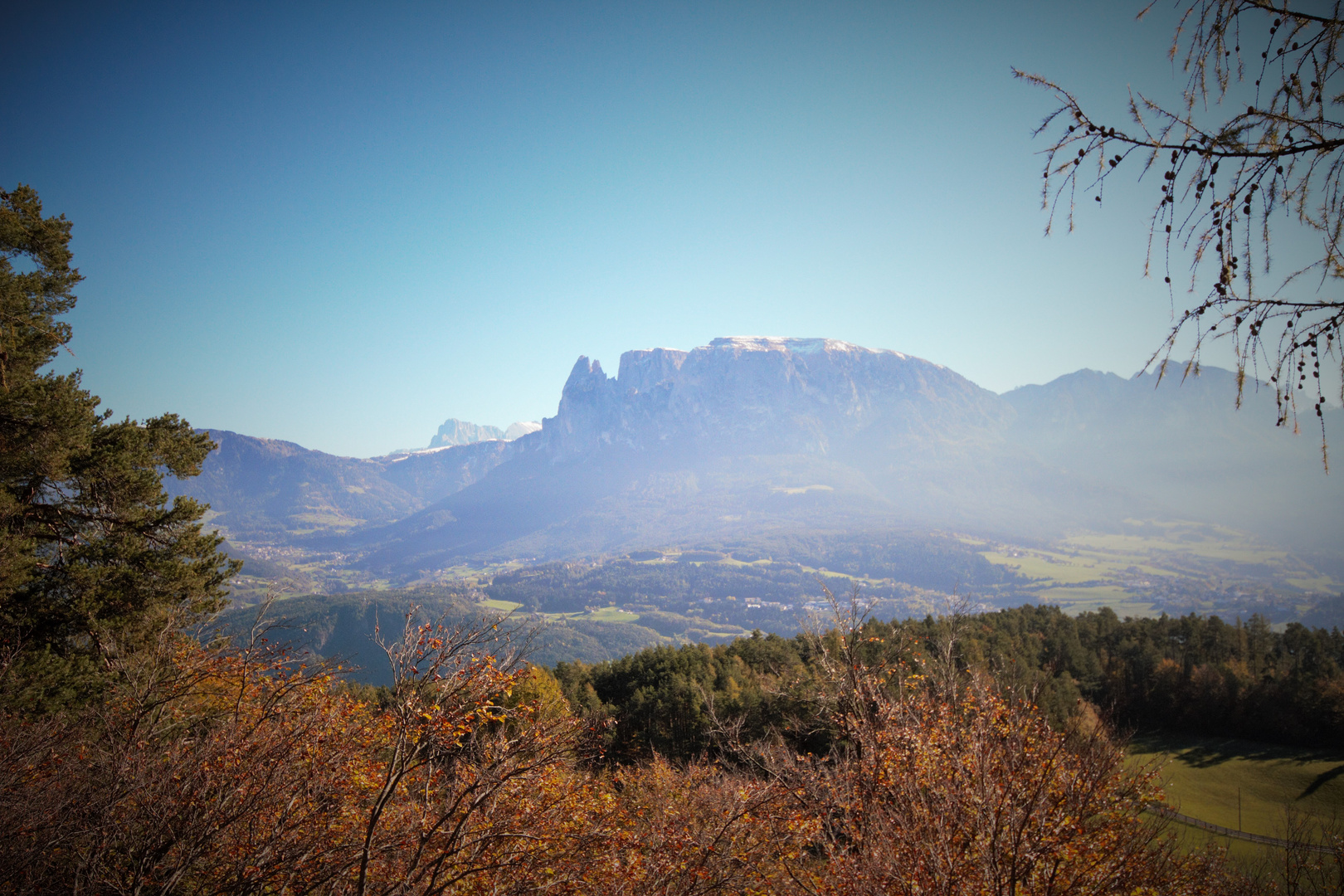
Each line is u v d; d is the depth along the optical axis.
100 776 7.01
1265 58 2.98
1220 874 9.04
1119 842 7.84
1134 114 3.19
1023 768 7.10
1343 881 7.86
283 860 6.73
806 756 10.79
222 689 8.82
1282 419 2.96
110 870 6.54
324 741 7.54
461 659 6.43
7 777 6.94
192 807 6.64
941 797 7.55
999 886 5.83
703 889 8.13
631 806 10.52
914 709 9.96
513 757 6.95
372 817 6.15
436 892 6.22
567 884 7.31
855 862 7.92
